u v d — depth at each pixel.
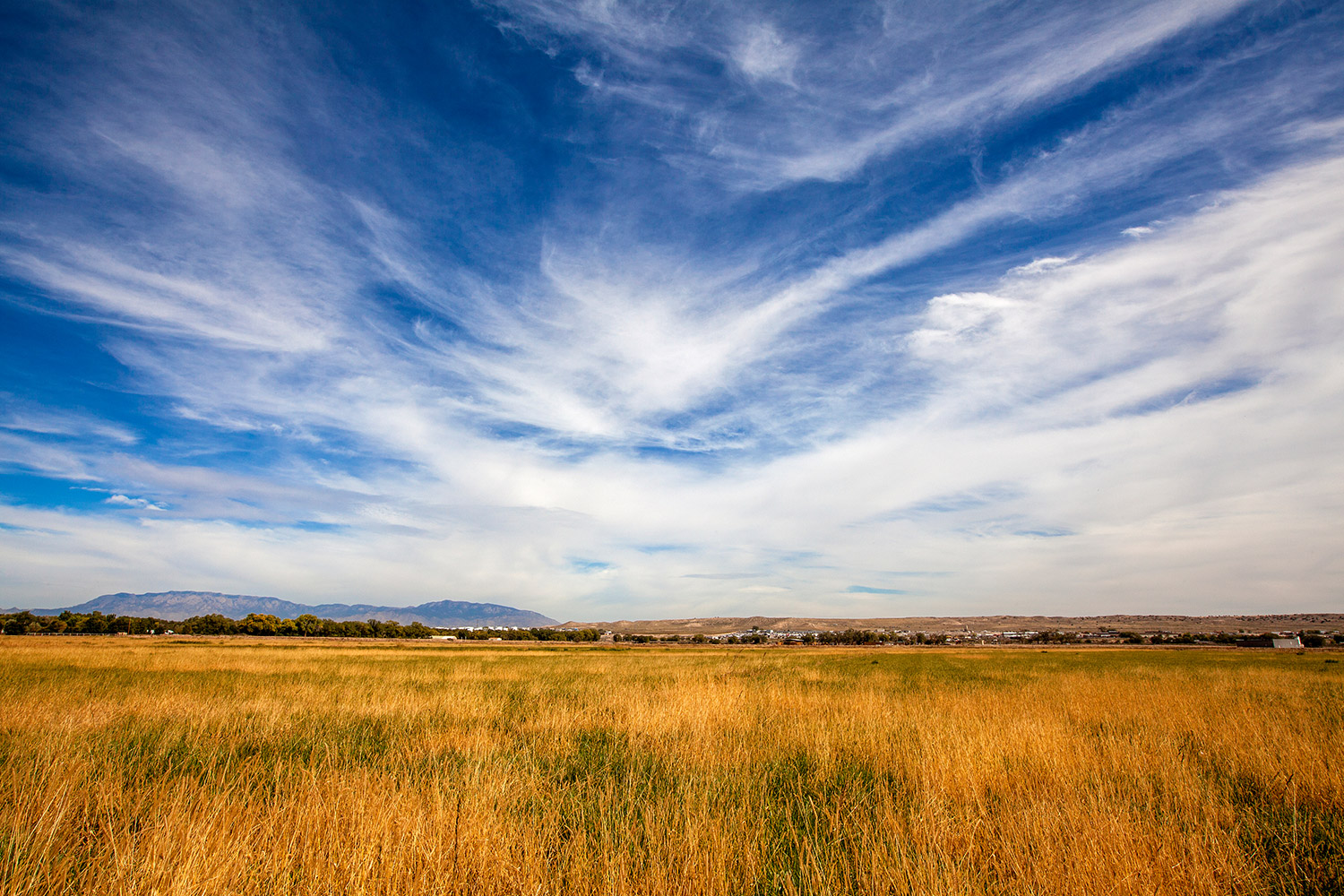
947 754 7.80
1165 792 6.28
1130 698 14.45
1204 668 32.81
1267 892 4.30
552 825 5.33
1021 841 4.89
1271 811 6.14
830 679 23.83
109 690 15.09
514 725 11.08
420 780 6.43
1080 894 4.06
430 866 4.18
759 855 4.82
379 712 12.25
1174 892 4.09
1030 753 7.96
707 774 7.29
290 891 4.06
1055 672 28.92
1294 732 9.47
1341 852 4.93
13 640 55.53
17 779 5.72
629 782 6.45
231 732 9.44
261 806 5.38
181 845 4.30
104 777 6.14
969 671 30.56
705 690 15.02
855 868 4.64
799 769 8.20
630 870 4.44
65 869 4.05
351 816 4.96
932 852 4.52
